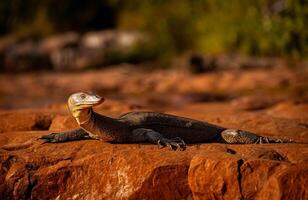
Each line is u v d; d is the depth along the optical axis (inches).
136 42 1472.7
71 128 430.3
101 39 1475.1
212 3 1419.8
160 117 387.9
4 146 380.8
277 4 1288.1
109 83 1150.3
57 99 1005.2
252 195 316.8
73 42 1470.2
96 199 345.1
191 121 393.7
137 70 1312.7
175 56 1435.8
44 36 1596.9
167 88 1098.7
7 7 1679.4
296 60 1250.0
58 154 363.3
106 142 375.9
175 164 334.0
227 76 1104.2
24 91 1122.0
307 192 300.2
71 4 1609.3
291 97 896.9
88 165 352.2
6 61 1462.8
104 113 498.3
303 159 341.4
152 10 1524.4
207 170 325.7
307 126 453.1
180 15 1477.6
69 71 1406.3
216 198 325.1
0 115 462.9
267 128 438.0
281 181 304.0
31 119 458.9
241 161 323.3
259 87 1035.3
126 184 340.5
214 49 1386.6
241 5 1355.8
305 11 1255.5
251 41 1322.6
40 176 352.8
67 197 350.3
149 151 350.3
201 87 1082.1
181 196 334.6
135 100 934.4
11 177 353.4
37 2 1636.3
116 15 1611.7
